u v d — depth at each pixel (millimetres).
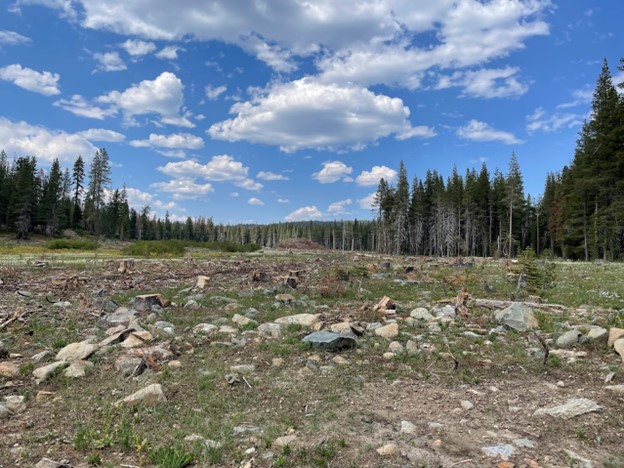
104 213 90500
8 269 21578
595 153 45031
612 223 43281
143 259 34281
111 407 6016
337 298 16297
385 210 81062
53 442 5129
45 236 77125
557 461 4785
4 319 10953
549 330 10555
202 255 44875
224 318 11922
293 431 5461
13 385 6840
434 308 13414
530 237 82250
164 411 5996
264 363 8117
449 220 77125
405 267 29109
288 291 17734
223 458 4805
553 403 6379
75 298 14742
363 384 7211
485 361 8266
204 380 7129
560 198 62000
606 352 8664
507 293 17422
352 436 5363
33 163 83750
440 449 5031
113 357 8078
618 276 23312
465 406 6273
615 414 5930
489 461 4754
